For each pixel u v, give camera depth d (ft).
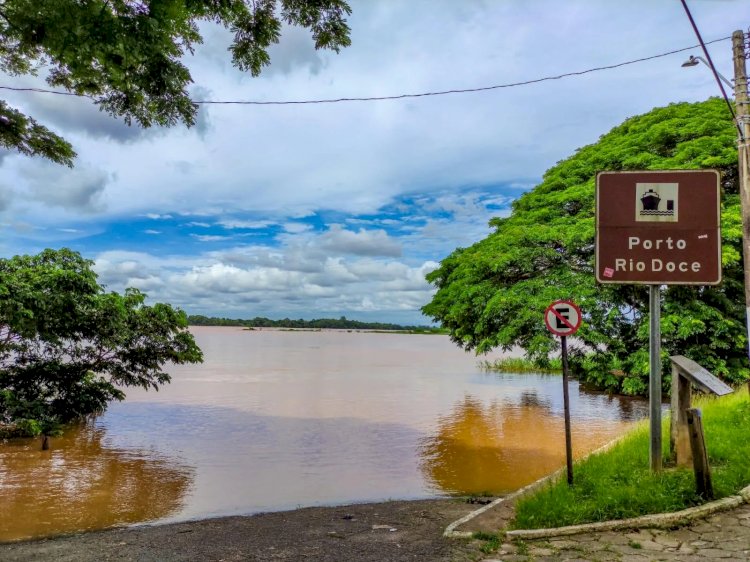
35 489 32.48
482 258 67.82
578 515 20.56
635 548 17.98
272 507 28.84
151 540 22.44
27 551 21.57
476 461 39.34
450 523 23.15
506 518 22.88
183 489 32.48
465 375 110.11
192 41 21.22
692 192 24.90
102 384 56.34
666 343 62.90
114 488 32.73
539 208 77.77
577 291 61.46
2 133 26.55
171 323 58.54
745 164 39.09
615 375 72.79
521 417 58.54
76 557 20.49
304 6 20.57
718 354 63.98
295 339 459.32
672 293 62.39
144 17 18.03
